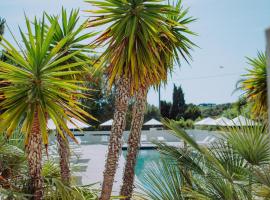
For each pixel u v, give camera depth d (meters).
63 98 5.02
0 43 4.68
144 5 6.74
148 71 7.09
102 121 41.59
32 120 4.71
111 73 7.02
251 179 4.26
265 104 8.18
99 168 16.52
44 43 4.81
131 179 8.15
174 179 4.66
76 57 7.01
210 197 4.07
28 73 4.79
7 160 5.32
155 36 6.72
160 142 5.11
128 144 8.32
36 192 4.93
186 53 8.56
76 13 7.29
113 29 6.71
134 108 8.30
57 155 7.46
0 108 4.82
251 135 4.76
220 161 4.72
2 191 4.43
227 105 51.53
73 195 5.03
